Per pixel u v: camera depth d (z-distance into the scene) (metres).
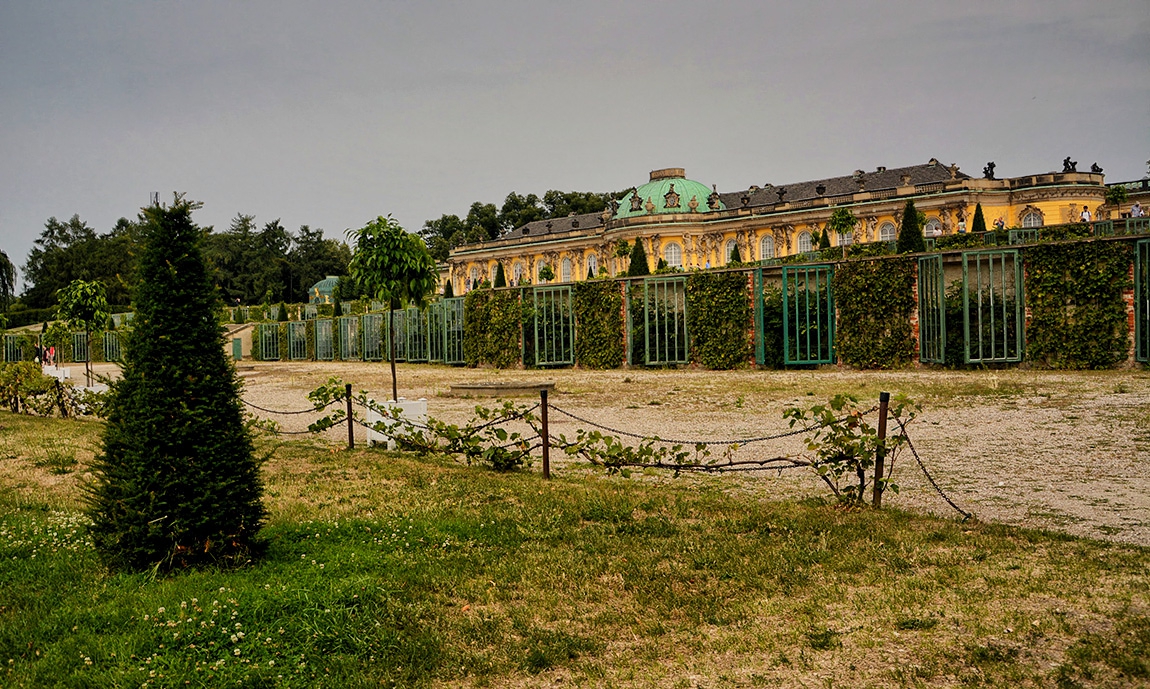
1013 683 5.57
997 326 26.97
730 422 17.23
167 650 6.47
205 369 8.23
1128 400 17.31
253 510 8.49
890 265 28.91
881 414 10.01
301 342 61.31
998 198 84.12
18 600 7.70
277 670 6.23
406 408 15.20
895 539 8.63
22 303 114.88
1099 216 84.31
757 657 6.25
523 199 152.12
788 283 30.97
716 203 102.62
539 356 36.41
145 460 8.02
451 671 6.24
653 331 33.50
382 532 9.53
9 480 13.45
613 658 6.38
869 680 5.78
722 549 8.60
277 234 140.62
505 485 11.88
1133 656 5.76
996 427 15.10
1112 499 9.83
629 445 14.89
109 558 8.17
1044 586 7.09
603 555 8.63
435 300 43.69
